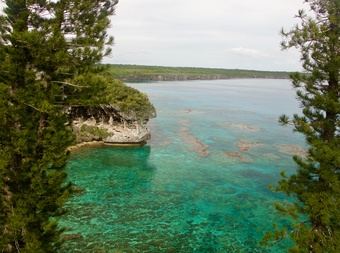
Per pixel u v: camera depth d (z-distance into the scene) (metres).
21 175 14.95
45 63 15.02
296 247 15.52
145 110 57.28
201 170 42.53
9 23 14.86
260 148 54.31
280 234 17.75
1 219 14.79
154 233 26.08
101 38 16.20
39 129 15.67
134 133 54.22
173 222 28.12
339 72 16.38
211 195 34.38
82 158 45.91
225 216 29.64
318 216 16.12
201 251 23.75
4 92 13.31
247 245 24.86
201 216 29.50
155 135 61.81
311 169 17.11
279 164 45.59
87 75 15.95
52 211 16.66
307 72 18.00
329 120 16.80
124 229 26.50
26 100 14.08
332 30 16.45
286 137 63.22
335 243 15.10
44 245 15.48
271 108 107.31
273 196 34.38
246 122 79.25
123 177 39.09
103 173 40.22
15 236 14.57
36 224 15.55
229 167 44.03
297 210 17.56
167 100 119.25
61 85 16.55
